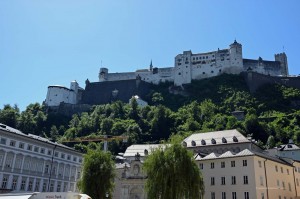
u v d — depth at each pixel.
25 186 81.50
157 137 174.62
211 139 103.81
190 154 58.16
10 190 75.75
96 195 66.19
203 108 191.12
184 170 55.69
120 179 93.69
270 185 74.31
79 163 102.81
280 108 192.50
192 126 169.50
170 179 55.25
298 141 144.75
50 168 90.62
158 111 186.25
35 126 179.50
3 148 76.44
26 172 82.31
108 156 70.88
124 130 176.00
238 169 74.50
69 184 97.38
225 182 75.75
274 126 159.00
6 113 170.75
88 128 184.75
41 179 87.00
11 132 78.81
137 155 99.38
